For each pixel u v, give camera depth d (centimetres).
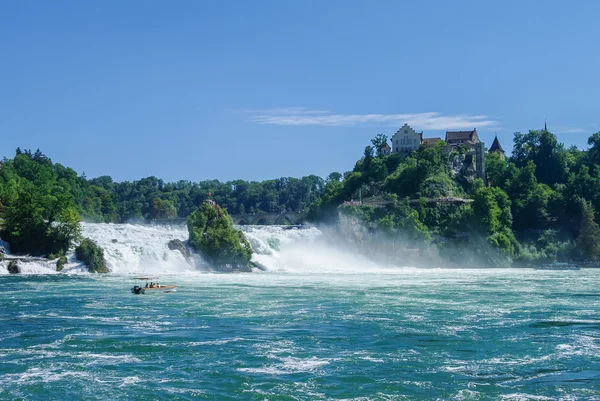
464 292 8044
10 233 11300
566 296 7650
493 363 4319
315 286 8750
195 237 12406
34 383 3806
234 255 12231
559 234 17100
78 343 4812
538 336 5128
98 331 5256
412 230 15712
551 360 4397
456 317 5975
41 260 10688
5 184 17688
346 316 6016
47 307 6494
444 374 4059
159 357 4422
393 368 4181
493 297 7512
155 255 11712
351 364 4269
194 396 3616
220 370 4103
